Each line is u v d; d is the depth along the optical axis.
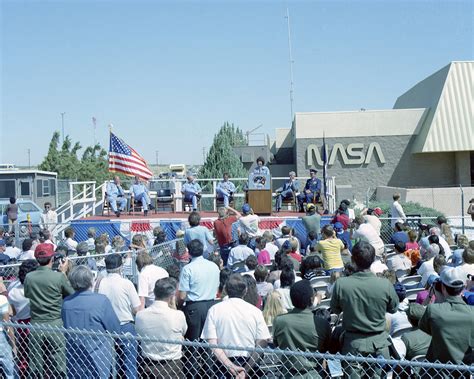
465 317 4.27
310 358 4.44
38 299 5.63
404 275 9.30
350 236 13.02
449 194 28.33
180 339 5.05
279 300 5.68
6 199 24.08
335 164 33.06
